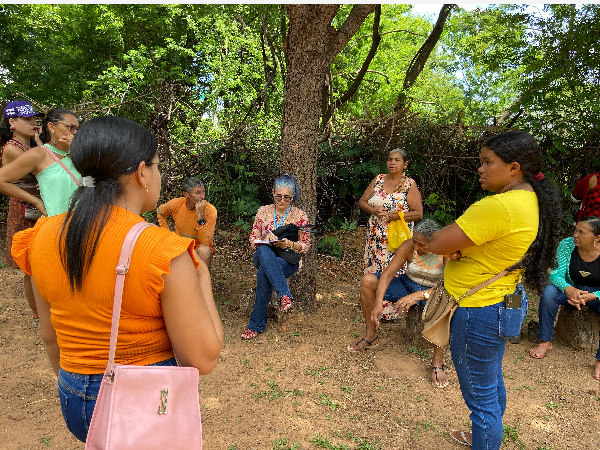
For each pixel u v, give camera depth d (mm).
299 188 4289
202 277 1413
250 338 4066
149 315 1207
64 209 3221
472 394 2189
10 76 8805
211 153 7863
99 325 1206
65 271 1187
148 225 1210
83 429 1283
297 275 4621
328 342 4070
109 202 1195
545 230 2057
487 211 1949
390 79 12789
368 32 14070
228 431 2760
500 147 2014
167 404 1165
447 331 2211
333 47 4344
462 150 7789
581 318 4078
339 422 2902
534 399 3256
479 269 2078
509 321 2059
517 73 8000
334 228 8148
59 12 11109
